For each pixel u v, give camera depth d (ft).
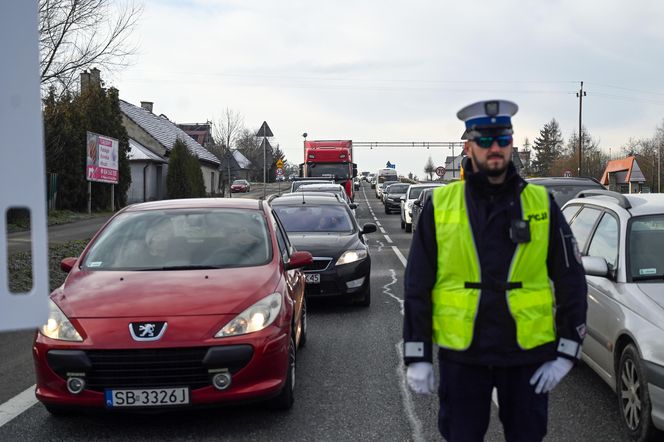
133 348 14.76
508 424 9.50
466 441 9.34
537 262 9.23
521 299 9.12
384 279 40.81
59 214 88.43
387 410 17.10
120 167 111.45
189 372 14.98
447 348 9.32
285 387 16.55
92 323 15.19
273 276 17.79
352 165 103.50
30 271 35.09
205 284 16.74
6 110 4.59
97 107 103.81
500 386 9.35
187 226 20.12
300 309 22.18
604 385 18.99
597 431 15.43
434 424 16.07
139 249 19.10
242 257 18.84
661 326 14.03
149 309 15.46
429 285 9.52
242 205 21.71
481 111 9.27
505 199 9.32
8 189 4.60
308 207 36.63
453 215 9.37
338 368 21.01
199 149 184.34
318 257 30.09
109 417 16.72
